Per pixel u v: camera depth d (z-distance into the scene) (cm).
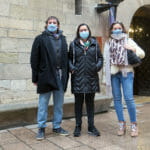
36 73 281
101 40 484
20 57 381
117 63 290
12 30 371
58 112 304
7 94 369
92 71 286
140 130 325
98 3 483
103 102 434
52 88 281
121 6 509
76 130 298
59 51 287
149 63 704
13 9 371
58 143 269
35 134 305
